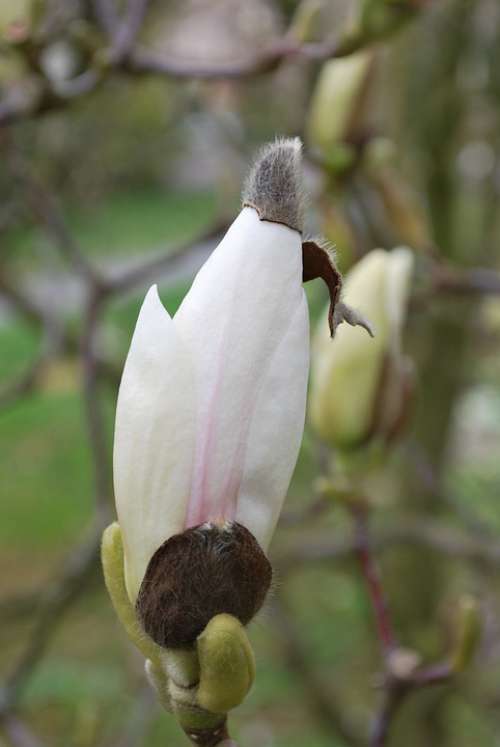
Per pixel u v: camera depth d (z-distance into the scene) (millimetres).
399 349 533
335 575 1517
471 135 1090
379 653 1058
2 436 2150
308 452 1115
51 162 1058
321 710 998
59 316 904
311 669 1005
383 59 733
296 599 1503
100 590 889
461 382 1061
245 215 375
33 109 578
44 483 1978
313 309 977
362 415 534
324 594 1516
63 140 1063
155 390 377
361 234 652
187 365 375
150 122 1101
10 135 753
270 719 1330
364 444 537
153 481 379
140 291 1782
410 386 537
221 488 379
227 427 376
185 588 381
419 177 1006
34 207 765
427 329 1033
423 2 560
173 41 1083
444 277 661
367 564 540
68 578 714
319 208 653
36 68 566
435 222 1009
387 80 898
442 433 1053
